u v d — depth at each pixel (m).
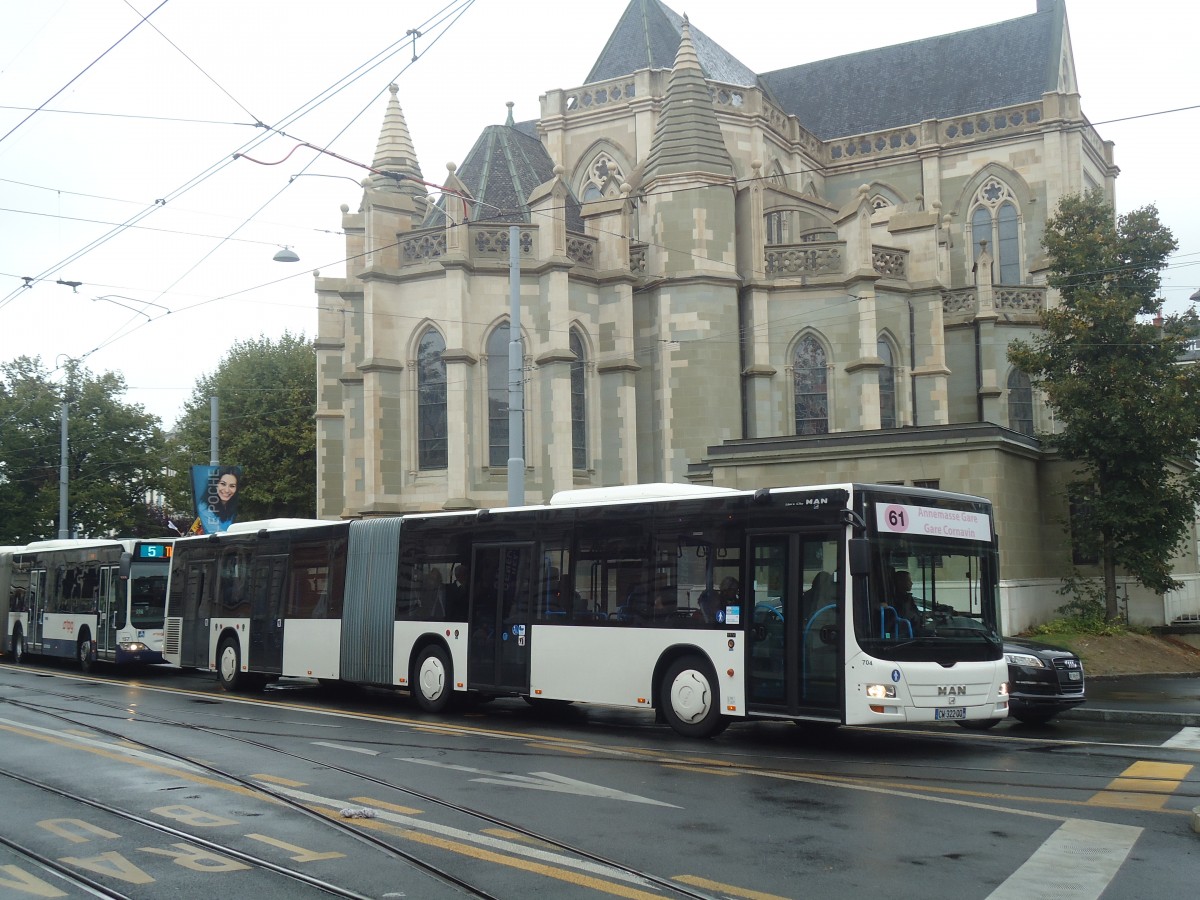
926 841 9.91
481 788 12.50
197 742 16.44
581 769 13.77
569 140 50.25
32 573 36.41
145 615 30.81
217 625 26.53
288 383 65.88
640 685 17.52
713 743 16.33
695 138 39.16
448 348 36.72
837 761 14.50
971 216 54.41
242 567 26.06
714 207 39.03
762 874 8.84
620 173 48.97
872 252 39.94
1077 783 12.73
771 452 31.67
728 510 16.80
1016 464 30.39
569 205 41.69
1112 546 30.70
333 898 8.38
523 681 19.20
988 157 54.09
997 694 15.90
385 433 37.56
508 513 20.05
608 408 38.59
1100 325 30.34
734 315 39.06
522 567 19.62
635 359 39.69
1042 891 8.35
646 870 8.97
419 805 11.59
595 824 10.63
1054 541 32.12
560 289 37.03
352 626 22.59
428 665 20.94
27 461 62.59
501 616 19.77
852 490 15.45
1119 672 26.61
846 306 39.38
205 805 11.81
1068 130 52.44
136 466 65.38
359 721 19.22
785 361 39.44
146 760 14.79
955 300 46.16
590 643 18.25
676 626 17.14
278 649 24.44
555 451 36.53
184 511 71.88
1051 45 55.91
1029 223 53.12
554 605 18.94
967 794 12.04
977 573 16.33
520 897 8.27
